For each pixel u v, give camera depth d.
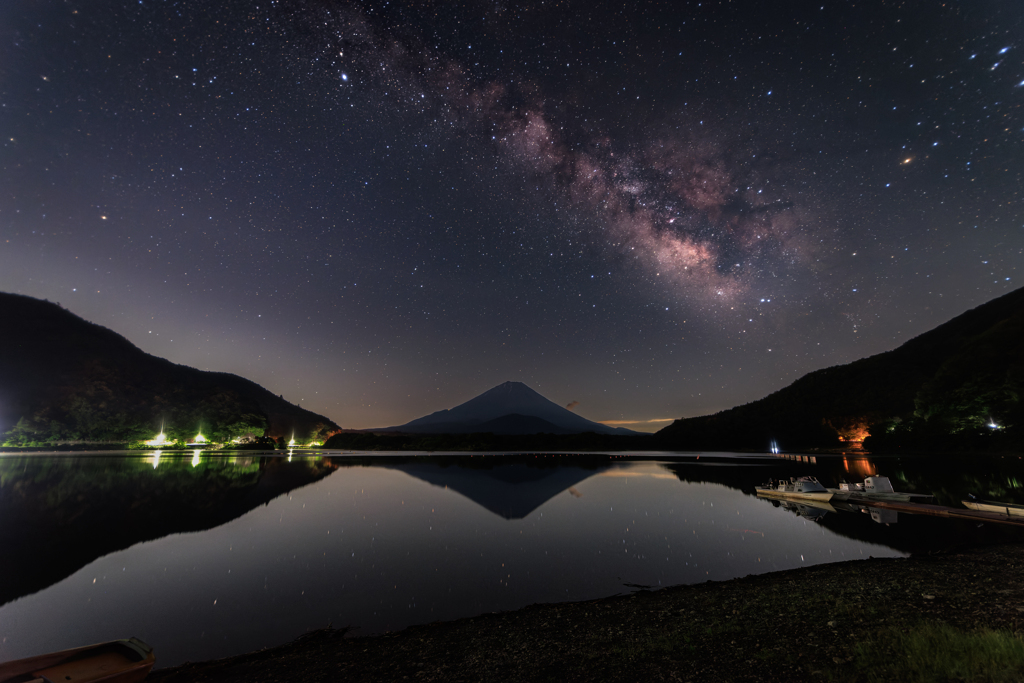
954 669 4.58
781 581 10.38
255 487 29.97
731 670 5.72
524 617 8.83
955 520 17.92
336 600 10.09
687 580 11.28
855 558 13.02
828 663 5.54
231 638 8.22
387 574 11.92
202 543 15.25
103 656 5.86
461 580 11.41
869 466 43.47
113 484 30.95
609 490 28.64
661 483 32.56
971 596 8.05
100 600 10.11
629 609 9.00
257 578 11.61
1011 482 29.91
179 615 9.30
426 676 6.39
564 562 12.95
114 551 14.24
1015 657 4.55
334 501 24.23
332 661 7.10
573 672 6.18
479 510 21.50
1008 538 14.44
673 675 5.77
